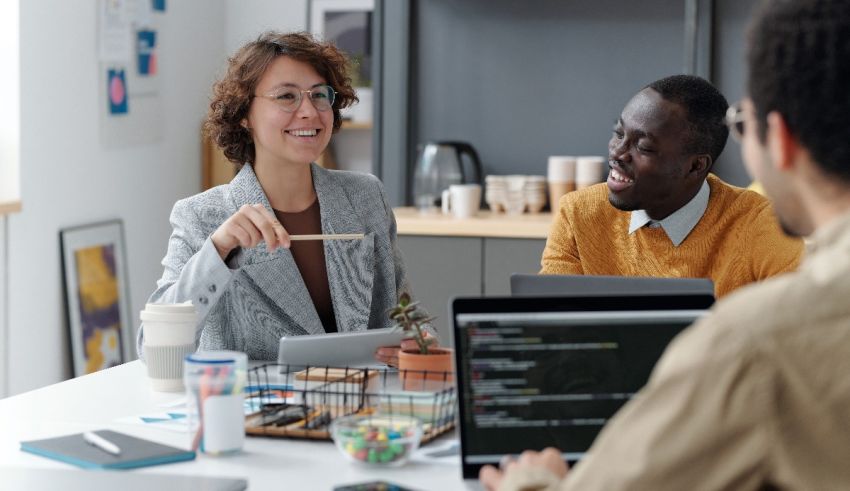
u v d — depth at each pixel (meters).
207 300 2.18
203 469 1.58
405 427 1.62
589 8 4.20
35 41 4.07
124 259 4.60
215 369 1.64
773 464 0.93
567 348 1.56
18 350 4.03
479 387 1.54
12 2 3.96
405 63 4.30
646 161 2.35
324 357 1.97
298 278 2.40
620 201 2.40
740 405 0.93
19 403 1.97
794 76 1.02
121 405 1.96
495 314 1.56
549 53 4.26
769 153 1.07
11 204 3.89
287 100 2.41
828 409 0.91
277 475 1.55
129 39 4.60
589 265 2.52
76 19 4.28
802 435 0.92
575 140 4.26
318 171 2.54
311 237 2.20
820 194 1.05
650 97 2.36
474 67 4.33
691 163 2.36
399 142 4.33
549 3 4.24
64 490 1.45
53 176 4.19
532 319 1.56
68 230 4.25
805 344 0.91
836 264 0.95
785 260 2.36
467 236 4.00
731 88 4.05
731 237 2.40
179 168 5.06
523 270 3.97
